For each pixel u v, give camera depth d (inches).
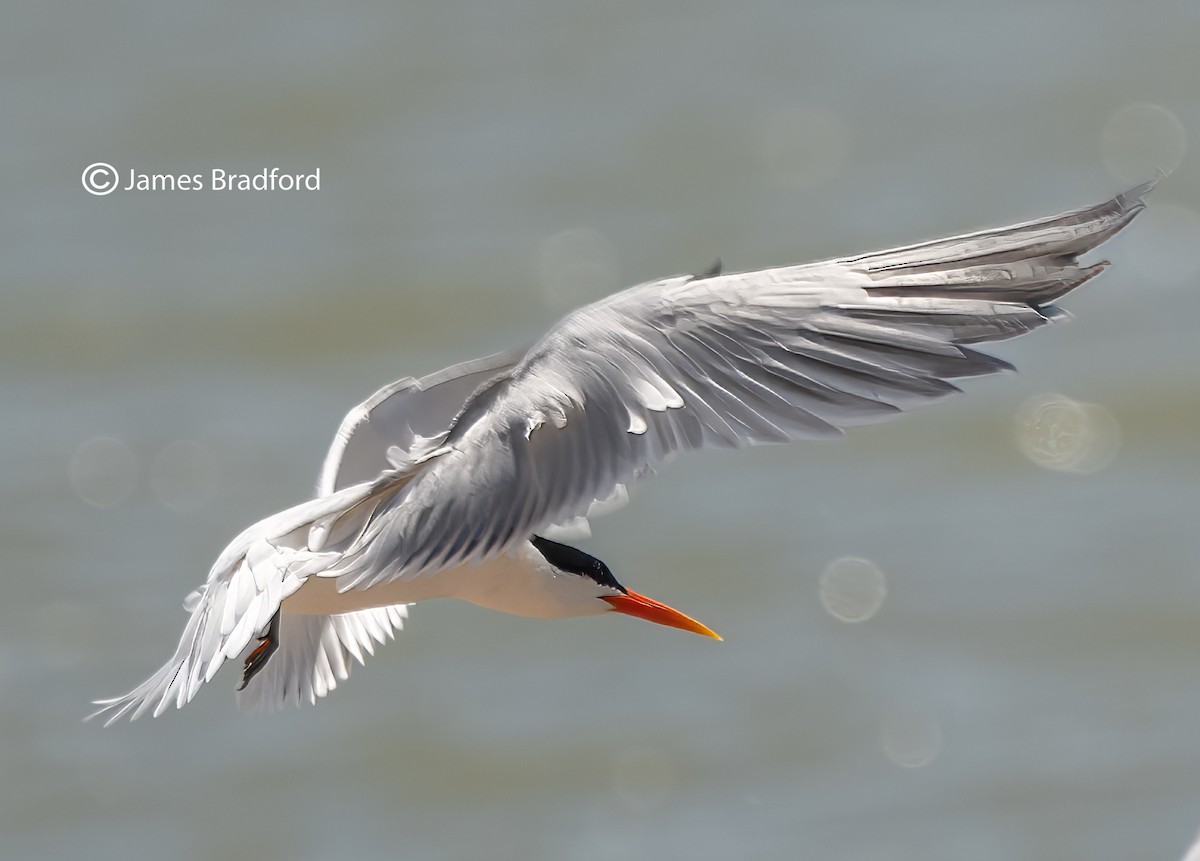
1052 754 543.2
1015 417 730.8
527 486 199.2
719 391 191.0
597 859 511.8
